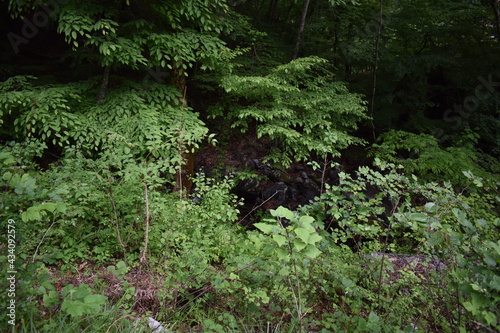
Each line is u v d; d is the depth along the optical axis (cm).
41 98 443
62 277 269
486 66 795
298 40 739
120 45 457
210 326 212
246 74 650
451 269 184
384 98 833
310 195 716
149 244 314
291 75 633
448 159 628
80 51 602
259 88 614
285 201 690
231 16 675
